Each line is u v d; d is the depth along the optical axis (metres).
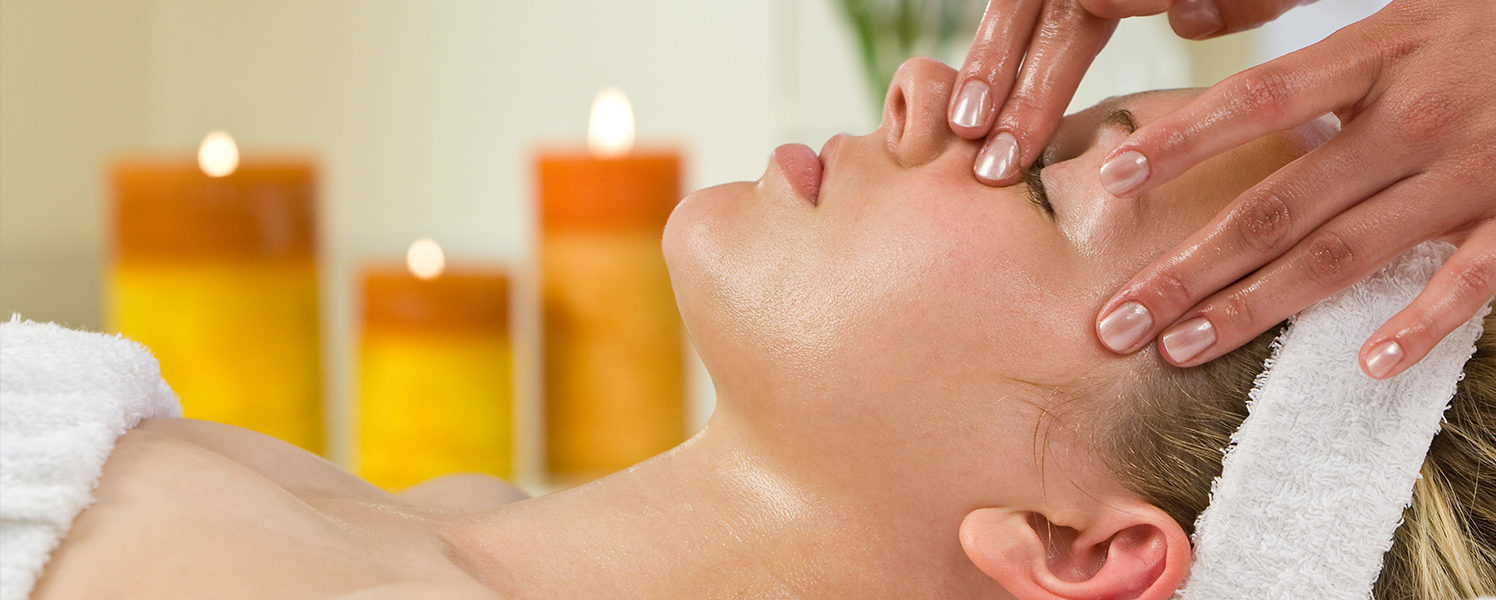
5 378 0.68
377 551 0.71
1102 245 0.76
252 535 0.66
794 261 0.80
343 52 1.73
